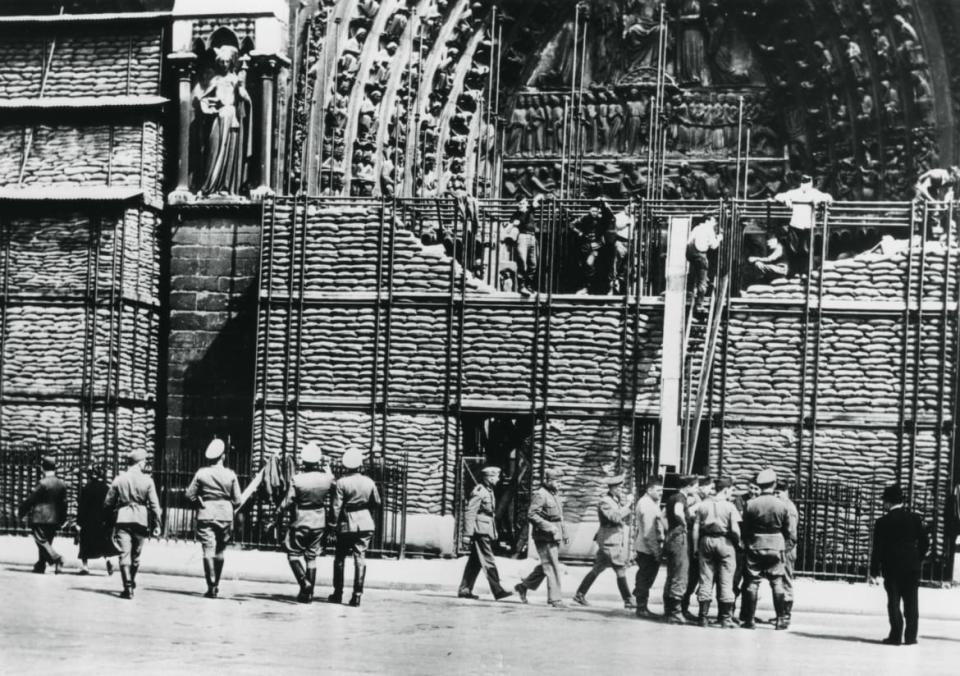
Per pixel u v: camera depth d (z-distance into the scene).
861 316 35.41
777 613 24.27
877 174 42.56
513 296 36.50
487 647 19.95
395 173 38.31
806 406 35.53
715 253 36.75
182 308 38.94
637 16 46.56
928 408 35.03
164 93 39.62
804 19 44.72
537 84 47.28
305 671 16.95
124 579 24.27
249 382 38.53
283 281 37.69
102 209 37.84
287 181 38.88
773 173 45.53
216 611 23.03
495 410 36.31
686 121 46.38
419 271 36.97
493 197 46.44
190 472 37.41
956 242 35.75
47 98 40.00
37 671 16.23
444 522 36.16
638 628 23.16
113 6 40.94
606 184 46.44
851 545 34.62
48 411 37.88
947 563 34.38
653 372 35.84
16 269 38.28
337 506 24.78
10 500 37.09
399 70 41.62
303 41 39.53
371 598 26.28
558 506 26.38
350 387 37.00
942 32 41.56
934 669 19.19
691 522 24.73
